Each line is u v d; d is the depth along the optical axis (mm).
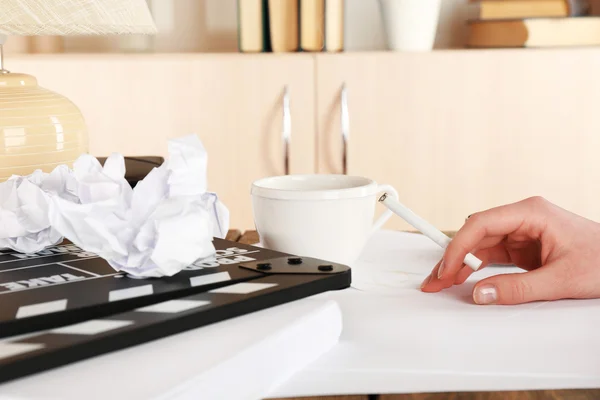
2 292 400
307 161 1574
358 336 436
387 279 562
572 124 1563
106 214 445
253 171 1573
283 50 1592
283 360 379
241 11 1599
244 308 399
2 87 676
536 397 375
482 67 1547
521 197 1586
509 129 1564
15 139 648
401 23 1592
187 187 470
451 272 516
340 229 562
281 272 448
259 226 584
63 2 667
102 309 377
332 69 1544
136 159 883
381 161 1571
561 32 1575
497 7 1610
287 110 1534
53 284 418
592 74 1550
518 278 491
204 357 344
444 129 1563
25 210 496
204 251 451
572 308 480
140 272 430
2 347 331
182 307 384
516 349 415
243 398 352
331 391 380
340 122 1559
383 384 383
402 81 1548
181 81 1548
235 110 1556
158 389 310
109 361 338
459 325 449
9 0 646
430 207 1587
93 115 1554
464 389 382
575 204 1584
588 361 400
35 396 302
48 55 1562
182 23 1882
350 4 1866
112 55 1564
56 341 337
